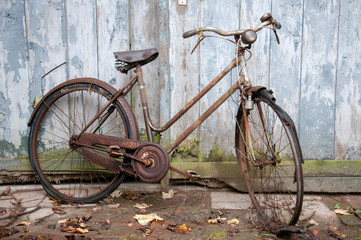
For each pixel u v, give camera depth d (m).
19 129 3.09
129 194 2.96
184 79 2.95
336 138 2.94
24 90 3.05
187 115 2.98
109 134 3.08
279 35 2.88
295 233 2.16
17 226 2.40
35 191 3.05
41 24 2.99
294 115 2.93
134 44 3.03
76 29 2.99
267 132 2.64
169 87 2.96
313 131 2.94
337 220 2.49
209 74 2.94
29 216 2.55
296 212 2.13
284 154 2.96
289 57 2.89
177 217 2.54
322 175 2.94
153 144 2.55
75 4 2.97
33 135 2.93
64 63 3.03
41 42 3.01
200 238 2.24
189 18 2.89
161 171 2.54
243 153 2.65
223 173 3.01
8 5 2.96
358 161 2.92
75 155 3.10
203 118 2.60
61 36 3.00
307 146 2.96
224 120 2.98
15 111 3.07
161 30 2.90
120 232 2.32
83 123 3.08
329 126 2.93
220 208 2.69
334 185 2.95
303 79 2.90
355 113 2.91
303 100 2.92
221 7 2.88
